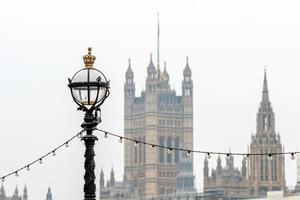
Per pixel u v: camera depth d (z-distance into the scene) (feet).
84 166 118.11
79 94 117.19
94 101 117.29
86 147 118.21
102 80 117.29
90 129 118.11
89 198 117.50
